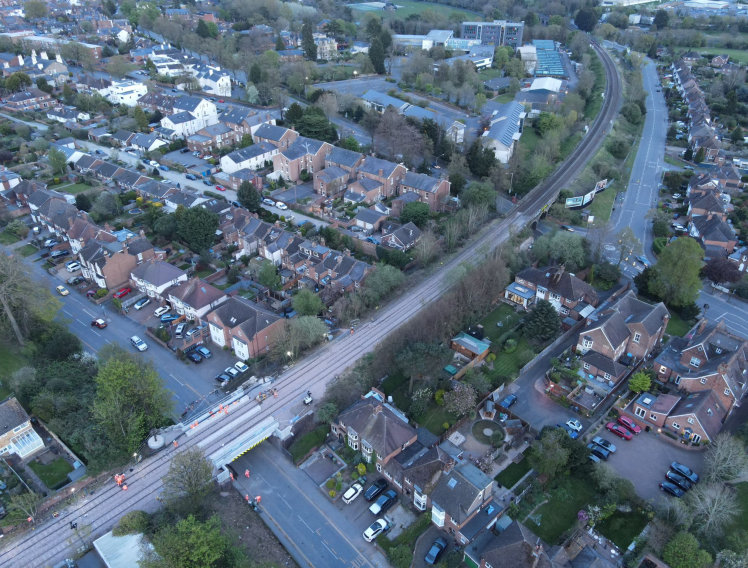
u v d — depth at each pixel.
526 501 75.44
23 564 67.06
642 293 118.75
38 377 90.44
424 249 124.75
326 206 151.38
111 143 190.88
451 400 87.31
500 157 178.25
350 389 89.69
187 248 132.75
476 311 110.75
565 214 148.25
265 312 103.44
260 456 84.38
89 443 78.81
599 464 77.19
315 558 69.88
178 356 101.25
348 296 112.00
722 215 143.75
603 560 64.88
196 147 185.50
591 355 97.44
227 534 69.19
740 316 114.62
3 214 143.62
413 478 75.06
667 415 84.44
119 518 72.25
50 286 121.25
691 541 65.06
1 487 76.25
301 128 185.25
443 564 67.44
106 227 136.25
